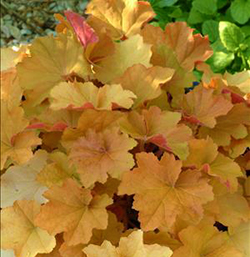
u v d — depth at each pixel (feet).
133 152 1.88
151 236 1.74
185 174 1.72
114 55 2.02
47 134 1.95
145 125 1.83
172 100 2.01
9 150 1.86
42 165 1.92
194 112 1.91
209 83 1.95
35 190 1.88
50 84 1.96
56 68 1.97
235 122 1.92
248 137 1.94
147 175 1.69
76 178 1.84
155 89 1.89
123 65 2.01
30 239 1.76
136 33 2.19
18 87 1.98
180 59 2.15
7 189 1.90
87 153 1.76
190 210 1.65
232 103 1.99
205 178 1.71
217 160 1.82
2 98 2.01
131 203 1.95
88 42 1.95
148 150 1.97
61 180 1.82
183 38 2.16
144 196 1.65
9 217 1.80
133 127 1.83
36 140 1.85
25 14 5.30
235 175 1.78
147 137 1.78
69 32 2.13
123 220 1.90
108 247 1.61
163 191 1.68
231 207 1.81
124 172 1.68
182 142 1.78
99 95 1.83
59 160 1.86
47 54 1.97
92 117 1.80
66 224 1.68
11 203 1.88
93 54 2.02
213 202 1.76
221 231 1.80
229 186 1.68
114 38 2.18
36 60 1.95
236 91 1.97
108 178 1.84
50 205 1.70
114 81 1.92
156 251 1.57
